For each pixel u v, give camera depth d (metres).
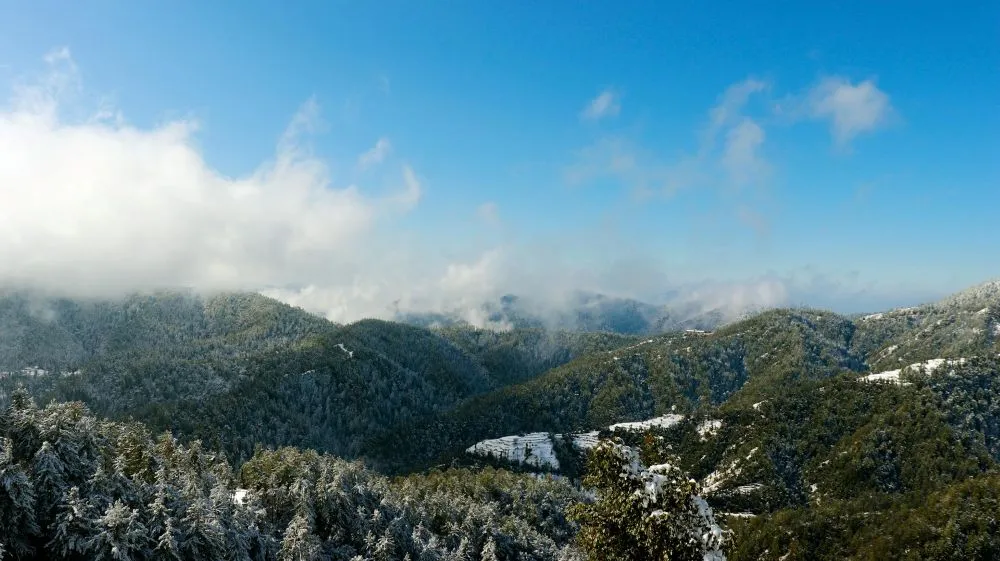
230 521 78.31
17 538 58.69
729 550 28.86
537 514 168.38
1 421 68.88
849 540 143.38
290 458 120.56
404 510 120.19
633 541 31.17
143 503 70.88
